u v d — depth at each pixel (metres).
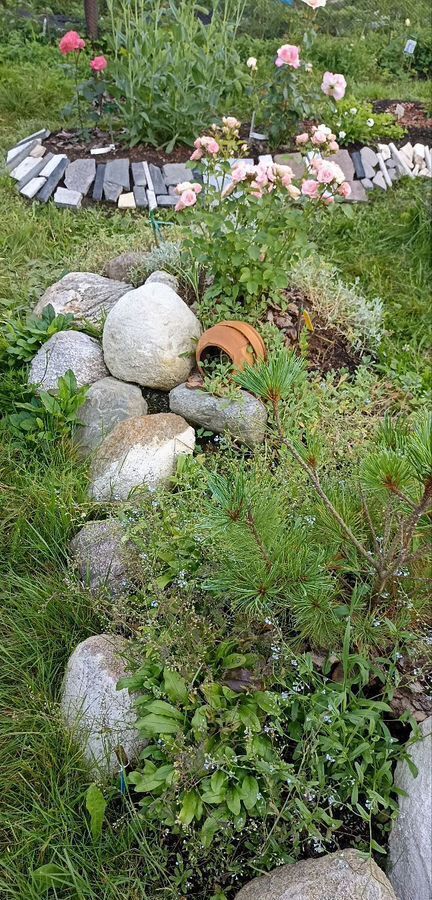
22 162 5.85
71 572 2.73
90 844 2.12
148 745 2.26
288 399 3.32
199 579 2.50
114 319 3.50
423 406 3.52
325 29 8.96
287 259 3.72
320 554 2.14
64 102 6.88
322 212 5.20
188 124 5.88
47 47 7.88
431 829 1.90
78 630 2.62
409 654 2.27
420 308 4.50
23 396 3.48
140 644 2.37
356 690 2.32
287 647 2.17
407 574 2.19
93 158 5.80
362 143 6.00
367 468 1.76
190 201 3.53
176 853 2.05
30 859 2.05
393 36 8.77
